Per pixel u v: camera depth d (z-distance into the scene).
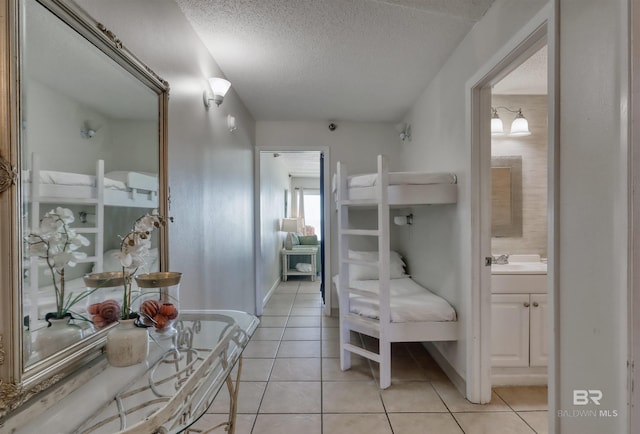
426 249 3.06
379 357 2.33
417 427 1.89
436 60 2.55
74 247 0.97
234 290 3.07
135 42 1.34
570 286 1.22
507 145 2.95
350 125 4.15
